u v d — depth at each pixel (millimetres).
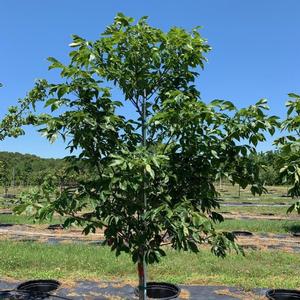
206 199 2670
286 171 2221
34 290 4586
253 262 6004
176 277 5000
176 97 2404
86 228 2656
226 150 2562
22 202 2613
